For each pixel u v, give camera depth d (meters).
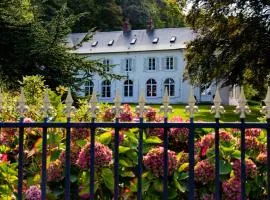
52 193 3.37
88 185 3.32
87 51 58.81
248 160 3.29
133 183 3.36
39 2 17.98
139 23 68.94
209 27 29.06
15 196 3.54
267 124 2.83
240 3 27.30
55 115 4.53
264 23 26.88
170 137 3.81
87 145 3.29
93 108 2.94
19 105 2.96
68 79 14.10
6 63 13.75
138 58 57.44
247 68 27.80
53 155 3.52
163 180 3.01
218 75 28.73
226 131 3.72
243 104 2.86
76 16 14.92
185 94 55.22
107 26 63.72
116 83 57.97
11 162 3.92
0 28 13.72
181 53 55.41
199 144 3.54
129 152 3.40
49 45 13.77
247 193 3.28
